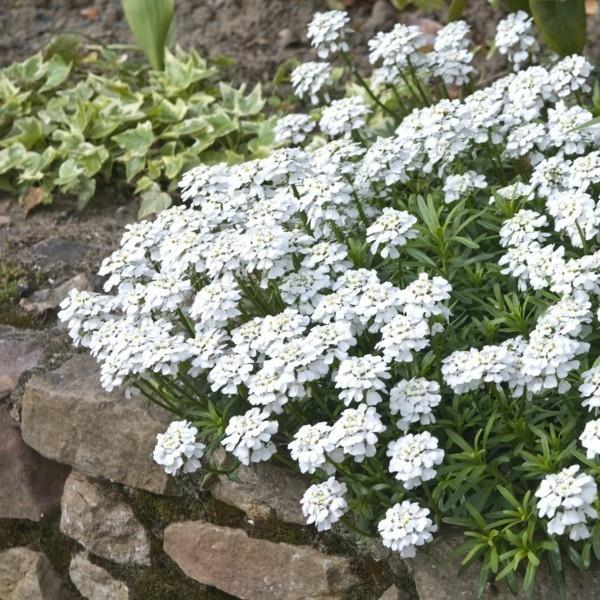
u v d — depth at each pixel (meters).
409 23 1.85
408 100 1.65
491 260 1.31
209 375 1.18
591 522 1.10
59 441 1.38
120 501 1.36
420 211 1.28
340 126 1.38
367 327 1.21
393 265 1.27
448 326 1.21
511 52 1.46
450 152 1.30
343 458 1.12
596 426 1.05
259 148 1.64
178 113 1.69
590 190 1.30
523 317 1.20
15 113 1.75
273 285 1.24
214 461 1.28
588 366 1.17
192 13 1.96
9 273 1.54
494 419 1.14
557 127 1.30
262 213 1.23
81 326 1.26
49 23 2.01
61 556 1.42
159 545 1.34
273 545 1.25
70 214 1.64
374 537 1.17
